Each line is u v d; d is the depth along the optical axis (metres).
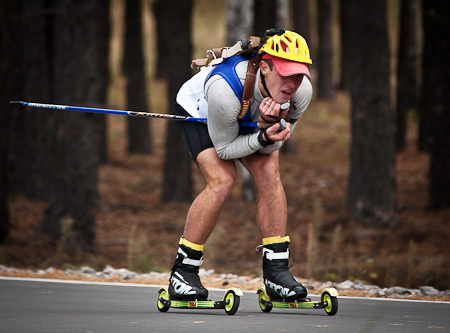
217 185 14.34
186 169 61.16
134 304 16.09
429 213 52.94
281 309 15.36
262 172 14.50
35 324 12.68
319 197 63.62
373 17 48.69
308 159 83.50
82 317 13.66
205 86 14.00
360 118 49.16
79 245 39.59
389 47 49.09
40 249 37.62
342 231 47.78
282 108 13.55
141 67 82.56
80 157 40.12
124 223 51.16
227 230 49.66
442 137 52.59
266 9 72.00
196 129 14.70
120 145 87.00
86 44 39.88
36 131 51.47
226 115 13.67
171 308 15.29
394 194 49.00
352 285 21.81
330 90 114.88
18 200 49.50
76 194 40.03
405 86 79.88
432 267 28.89
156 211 56.66
